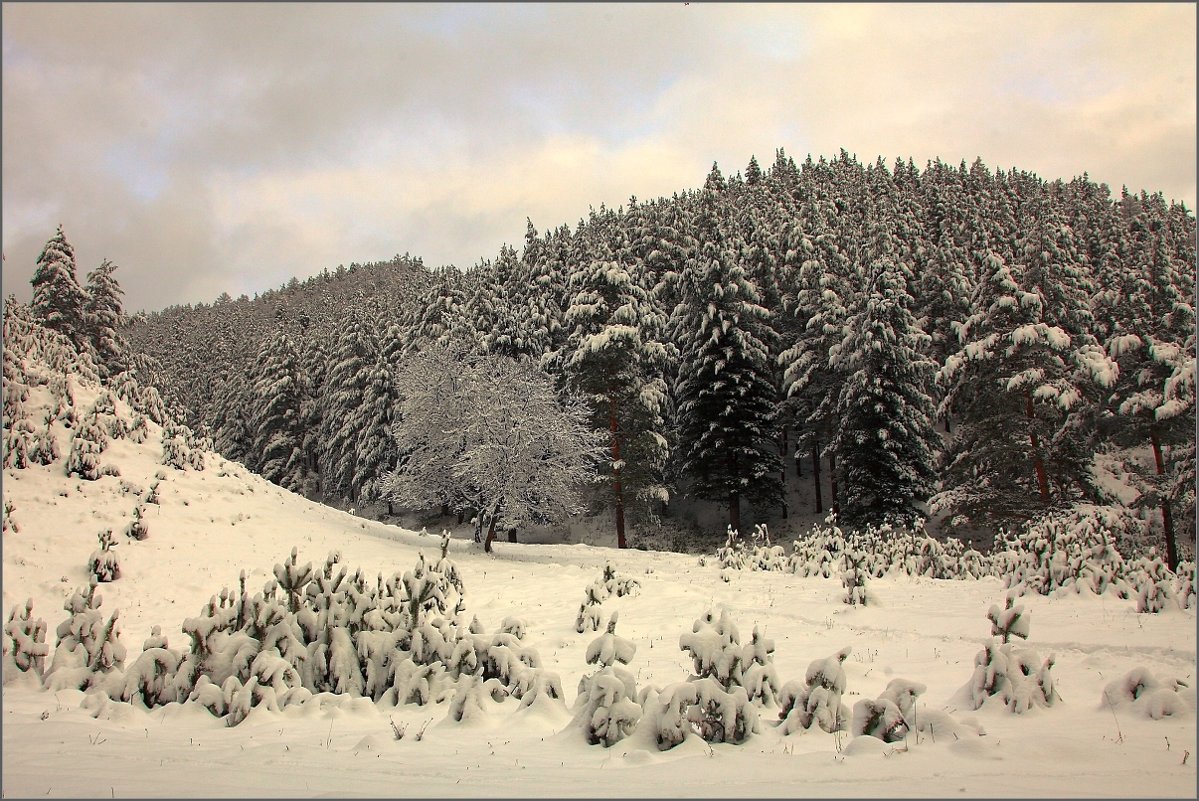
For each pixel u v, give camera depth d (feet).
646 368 119.85
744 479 116.47
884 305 109.91
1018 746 18.42
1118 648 30.91
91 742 21.53
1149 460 133.08
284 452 175.32
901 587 52.39
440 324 142.31
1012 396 99.91
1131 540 88.07
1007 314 102.42
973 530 112.57
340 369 167.53
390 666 29.27
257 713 25.22
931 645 35.17
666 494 114.83
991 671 24.13
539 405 86.79
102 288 130.00
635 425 113.19
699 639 24.85
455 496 86.69
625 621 44.62
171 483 70.69
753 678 24.54
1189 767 16.70
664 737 20.42
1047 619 37.73
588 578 62.18
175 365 300.81
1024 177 290.76
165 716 25.66
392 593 34.60
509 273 158.92
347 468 158.20
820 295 134.21
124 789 15.75
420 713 26.50
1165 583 38.65
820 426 130.82
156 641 30.01
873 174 271.69
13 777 16.94
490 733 22.94
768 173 301.43
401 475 87.30
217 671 27.91
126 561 54.24
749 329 125.80
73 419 71.67
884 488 106.63
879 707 20.72
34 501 58.90
